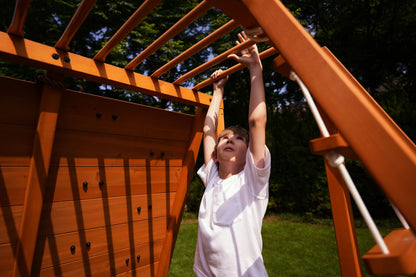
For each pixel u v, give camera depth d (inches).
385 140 17.7
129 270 79.7
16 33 49.4
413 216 16.1
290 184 303.7
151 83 71.3
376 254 17.3
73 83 315.0
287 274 141.7
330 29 431.8
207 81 79.4
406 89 366.3
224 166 59.1
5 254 55.2
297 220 283.9
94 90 335.3
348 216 36.6
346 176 20.6
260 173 47.3
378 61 387.2
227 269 46.2
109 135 71.5
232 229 48.2
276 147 321.7
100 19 300.8
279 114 370.3
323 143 21.1
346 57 395.9
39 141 55.8
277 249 185.9
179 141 88.2
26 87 55.5
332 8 439.5
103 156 71.3
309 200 295.6
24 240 54.9
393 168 17.2
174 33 49.8
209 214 53.3
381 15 384.5
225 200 51.3
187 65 377.1
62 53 56.0
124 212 77.1
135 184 79.0
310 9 451.2
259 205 49.7
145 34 300.4
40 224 61.7
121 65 293.4
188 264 161.3
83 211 68.6
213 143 71.8
